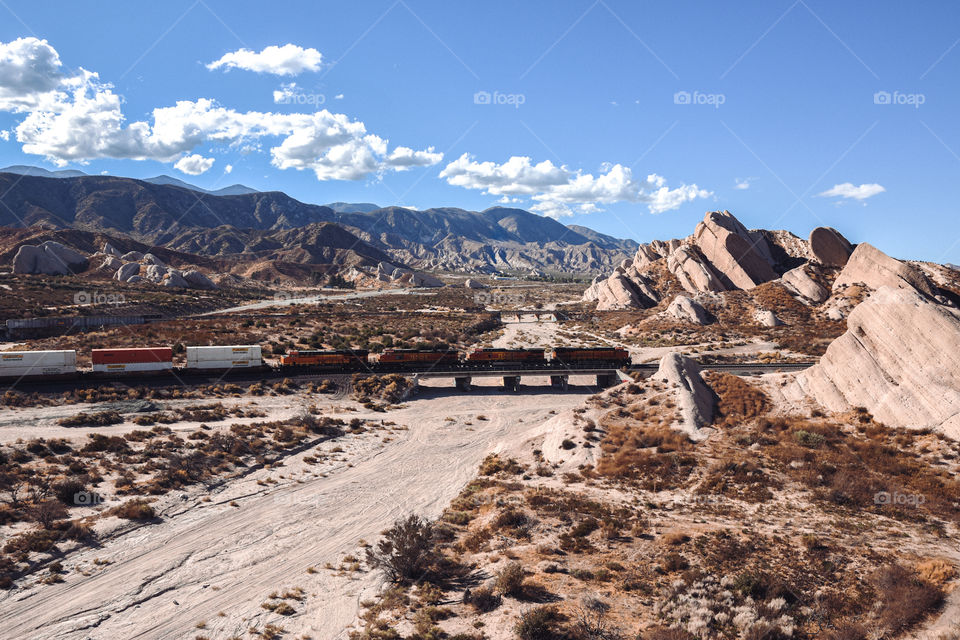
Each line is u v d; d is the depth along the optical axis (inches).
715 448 1774.1
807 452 1642.5
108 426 2133.4
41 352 2559.1
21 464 1701.5
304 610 1072.8
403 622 972.6
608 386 3262.8
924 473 1461.6
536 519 1379.2
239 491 1706.4
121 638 986.1
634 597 989.2
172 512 1523.1
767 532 1226.0
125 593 1133.7
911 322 1811.0
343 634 980.6
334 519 1534.2
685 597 943.7
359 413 2672.2
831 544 1147.9
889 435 1679.4
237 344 3823.8
